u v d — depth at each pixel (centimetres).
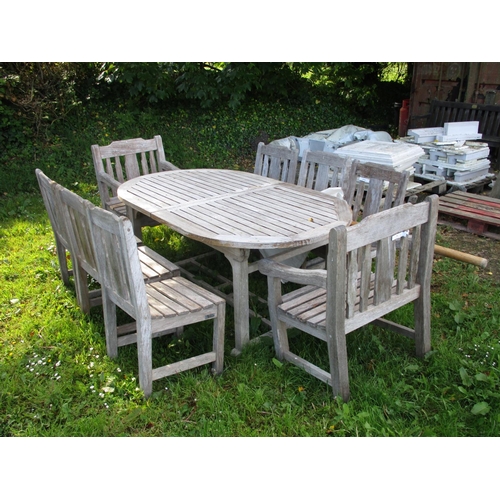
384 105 965
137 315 257
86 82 767
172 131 782
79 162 683
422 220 274
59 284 397
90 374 292
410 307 353
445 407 259
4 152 668
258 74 823
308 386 281
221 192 381
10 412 263
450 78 786
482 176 609
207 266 432
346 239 234
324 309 278
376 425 250
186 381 283
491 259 441
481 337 316
